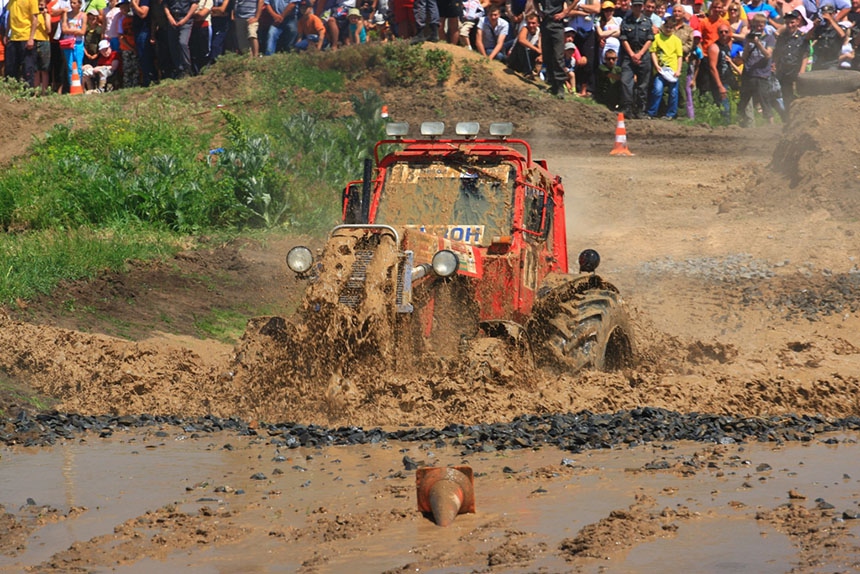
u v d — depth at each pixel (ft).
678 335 106.63
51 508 49.47
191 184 138.21
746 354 97.04
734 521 45.24
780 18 225.35
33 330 87.66
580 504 48.52
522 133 207.51
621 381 76.54
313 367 70.33
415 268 71.72
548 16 219.41
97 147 172.35
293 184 146.41
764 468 54.85
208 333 100.53
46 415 70.03
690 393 75.92
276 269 121.70
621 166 185.88
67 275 106.63
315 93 210.18
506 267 77.66
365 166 81.25
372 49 223.51
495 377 72.02
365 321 68.49
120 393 75.66
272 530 45.27
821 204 148.66
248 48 223.30
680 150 197.47
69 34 219.82
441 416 67.92
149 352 84.43
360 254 70.38
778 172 162.81
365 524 45.73
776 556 40.55
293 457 58.90
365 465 56.70
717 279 127.44
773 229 144.25
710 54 225.56
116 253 115.34
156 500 50.55
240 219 139.03
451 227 80.43
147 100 205.46
